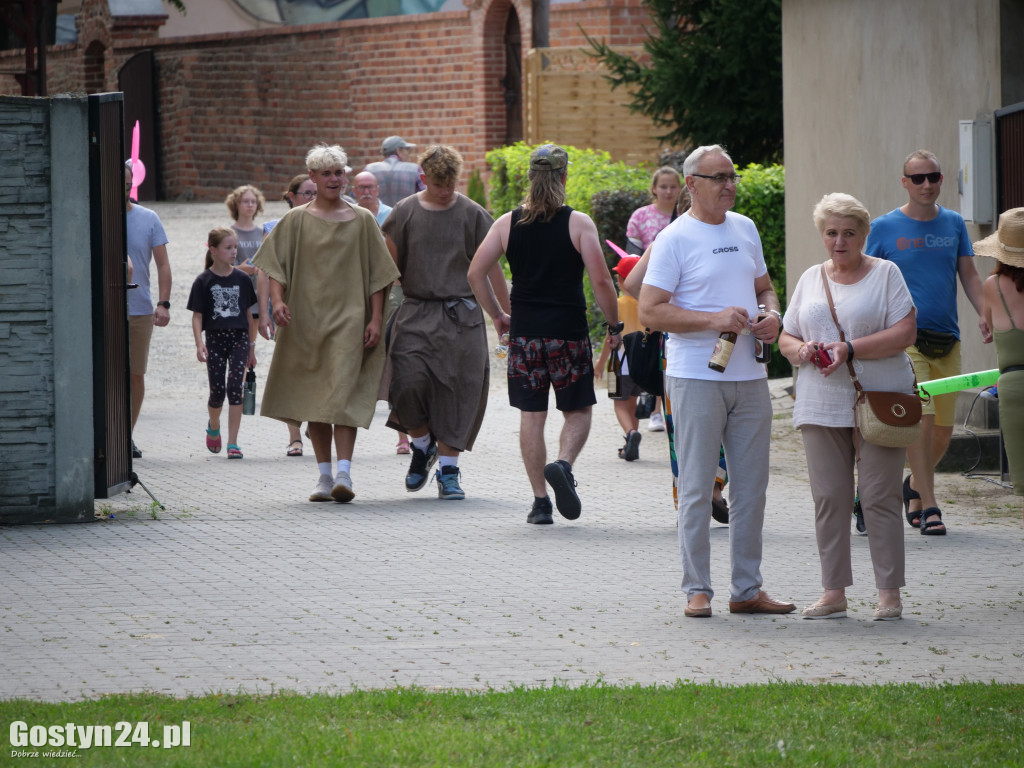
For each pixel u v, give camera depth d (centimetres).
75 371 3191
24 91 8200
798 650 2202
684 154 6769
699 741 1738
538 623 2359
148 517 3297
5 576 2684
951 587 2616
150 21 12962
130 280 4250
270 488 3722
